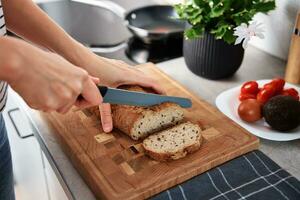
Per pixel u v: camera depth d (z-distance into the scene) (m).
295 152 0.90
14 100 1.12
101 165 0.83
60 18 1.57
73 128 0.93
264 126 0.94
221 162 0.85
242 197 0.78
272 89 0.96
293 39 1.03
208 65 1.09
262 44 1.25
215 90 1.09
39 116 1.00
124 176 0.81
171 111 0.93
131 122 0.89
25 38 0.92
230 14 1.02
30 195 1.09
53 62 0.68
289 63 1.06
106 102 0.86
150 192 0.78
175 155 0.83
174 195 0.79
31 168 1.06
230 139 0.89
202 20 1.03
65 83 0.68
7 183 0.90
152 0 1.65
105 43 1.45
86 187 0.83
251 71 1.16
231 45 1.05
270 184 0.80
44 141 0.94
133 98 0.89
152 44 1.30
